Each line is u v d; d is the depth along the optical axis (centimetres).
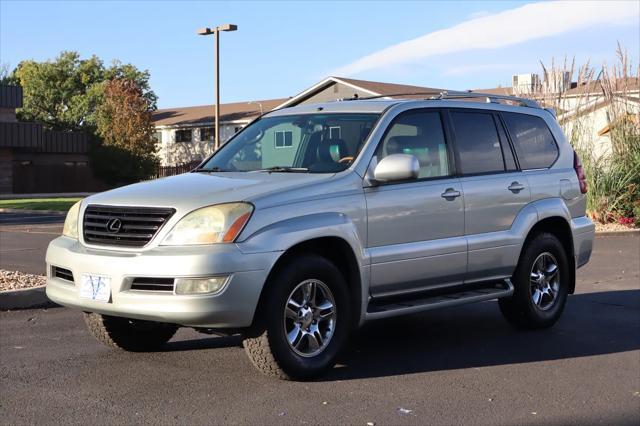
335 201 575
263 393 533
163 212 535
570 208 786
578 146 1906
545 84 1920
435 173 661
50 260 584
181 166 6275
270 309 533
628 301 929
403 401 518
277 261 545
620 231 1764
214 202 532
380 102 667
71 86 7669
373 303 616
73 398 520
